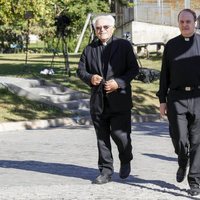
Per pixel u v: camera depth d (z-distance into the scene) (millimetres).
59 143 18328
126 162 10953
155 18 47688
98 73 10625
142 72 32156
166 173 12695
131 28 47125
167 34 47375
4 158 15023
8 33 67188
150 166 13805
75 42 59719
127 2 40969
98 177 10984
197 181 10000
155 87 31109
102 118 10711
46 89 28312
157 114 27734
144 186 10836
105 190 10445
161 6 47812
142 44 40594
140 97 29297
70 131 22141
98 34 10680
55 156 15359
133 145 17875
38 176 12180
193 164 9961
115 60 10586
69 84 29516
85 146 17531
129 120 10734
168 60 10117
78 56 49656
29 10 28094
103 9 37688
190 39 9977
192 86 9914
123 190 10453
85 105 27203
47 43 68375
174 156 15531
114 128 10641
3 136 20672
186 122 9992
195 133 9961
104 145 10875
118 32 50562
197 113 9906
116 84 10414
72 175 12258
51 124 24484
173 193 10211
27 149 16906
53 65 37156
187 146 10055
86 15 38938
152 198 9805
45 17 31125
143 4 47312
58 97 27438
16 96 26812
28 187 10875
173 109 9977
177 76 9930
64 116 25609
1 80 28953
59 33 32812
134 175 12242
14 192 10398
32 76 30984
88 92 28891
